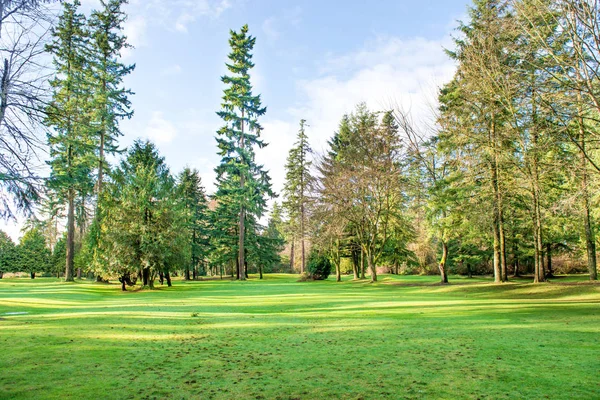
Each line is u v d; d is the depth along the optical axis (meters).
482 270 44.75
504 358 6.17
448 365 5.81
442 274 27.12
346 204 32.84
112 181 31.28
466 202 24.06
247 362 6.13
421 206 29.42
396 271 51.47
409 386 4.83
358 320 10.98
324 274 43.22
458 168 24.34
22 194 10.89
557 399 4.29
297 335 8.60
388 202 33.25
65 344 7.38
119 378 5.23
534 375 5.21
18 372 5.47
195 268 56.19
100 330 9.05
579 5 13.11
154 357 6.45
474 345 7.20
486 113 21.73
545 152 18.88
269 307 15.30
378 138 32.28
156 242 27.62
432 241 41.28
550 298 17.02
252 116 47.47
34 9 10.66
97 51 33.22
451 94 23.73
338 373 5.47
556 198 22.02
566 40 14.62
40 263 53.66
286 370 5.65
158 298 20.77
